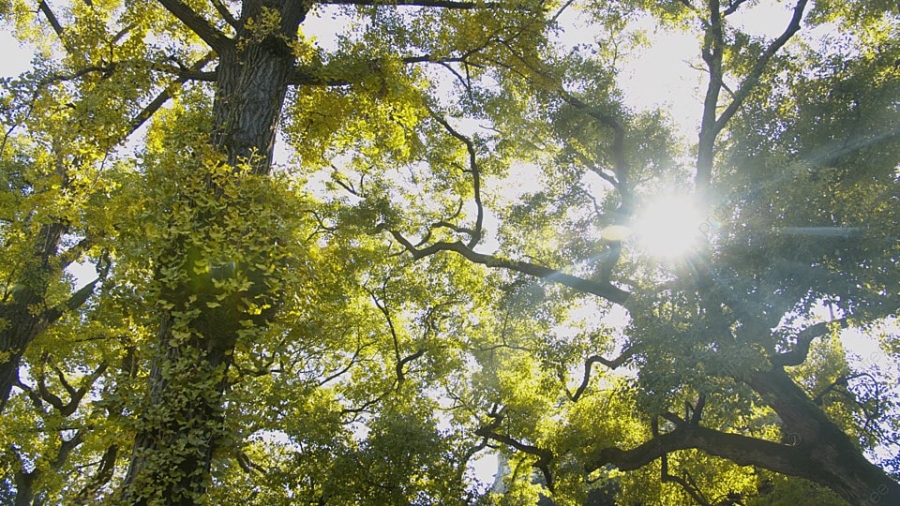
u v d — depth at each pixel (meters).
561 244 13.94
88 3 11.53
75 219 8.64
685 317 9.11
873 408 11.05
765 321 8.87
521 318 14.76
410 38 9.07
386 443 10.63
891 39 10.71
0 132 10.69
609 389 14.30
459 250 13.12
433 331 15.18
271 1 8.20
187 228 5.40
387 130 9.63
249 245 5.54
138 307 5.57
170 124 9.79
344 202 14.27
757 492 14.35
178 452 5.27
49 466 13.67
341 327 13.59
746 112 10.62
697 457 14.30
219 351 5.93
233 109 7.16
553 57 10.62
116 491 5.14
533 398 14.34
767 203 8.90
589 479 15.75
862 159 9.34
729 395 8.23
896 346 11.41
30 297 10.23
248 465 11.93
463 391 15.71
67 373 15.59
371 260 13.34
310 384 12.24
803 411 9.48
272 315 6.00
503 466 18.56
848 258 8.42
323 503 10.58
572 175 13.44
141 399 5.42
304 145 9.59
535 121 13.01
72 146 7.95
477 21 9.02
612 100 11.82
